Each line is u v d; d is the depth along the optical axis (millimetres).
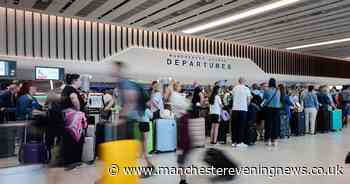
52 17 12703
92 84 11664
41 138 4680
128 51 14516
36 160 4371
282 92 7391
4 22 11555
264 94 6766
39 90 9336
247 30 14430
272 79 6754
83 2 10172
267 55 20000
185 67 16016
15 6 10930
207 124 7691
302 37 16047
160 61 15219
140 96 3846
